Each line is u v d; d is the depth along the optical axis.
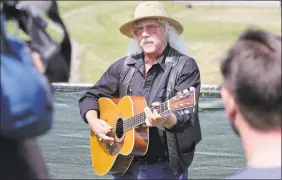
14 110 3.29
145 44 6.84
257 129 3.06
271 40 3.12
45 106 3.39
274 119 3.00
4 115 3.29
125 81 7.10
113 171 7.27
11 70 3.32
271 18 40.09
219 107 8.68
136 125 6.73
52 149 9.16
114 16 38.88
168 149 6.66
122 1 44.09
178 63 6.78
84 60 27.61
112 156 7.25
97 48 29.73
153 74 6.89
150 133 6.80
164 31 6.92
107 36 33.25
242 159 8.77
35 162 3.69
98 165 7.56
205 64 25.89
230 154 8.77
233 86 3.09
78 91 8.99
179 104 6.09
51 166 9.20
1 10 3.65
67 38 3.88
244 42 3.15
